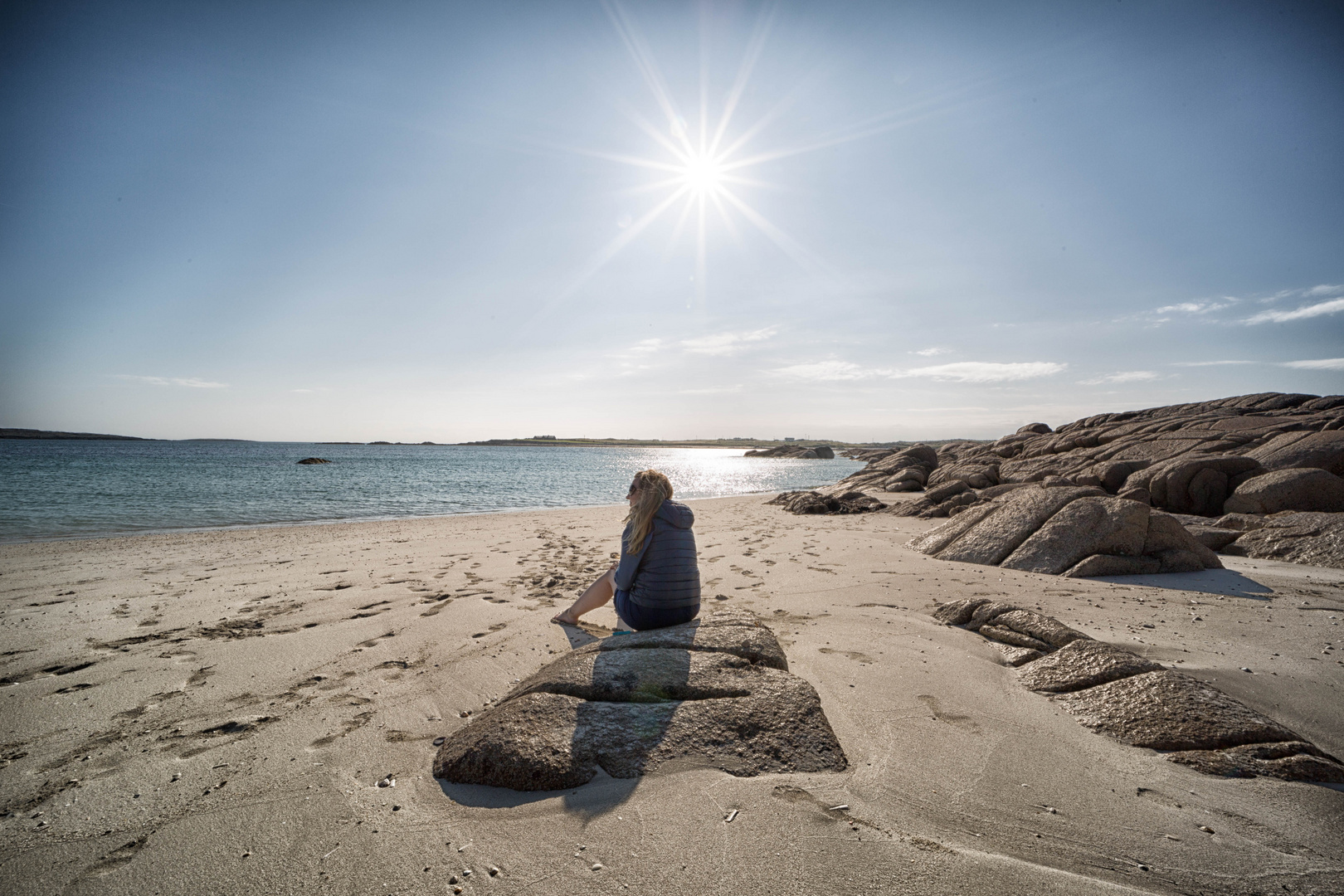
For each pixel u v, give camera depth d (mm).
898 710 3035
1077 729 2840
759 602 5363
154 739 2816
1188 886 1741
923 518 12961
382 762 2570
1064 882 1750
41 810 2252
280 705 3197
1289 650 3898
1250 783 2320
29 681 3561
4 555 8305
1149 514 6793
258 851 1984
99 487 22000
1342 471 11312
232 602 5449
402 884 1812
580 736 2459
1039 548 6930
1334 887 1727
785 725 2598
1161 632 4312
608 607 5234
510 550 8609
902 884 1743
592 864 1859
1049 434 25766
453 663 3818
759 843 1935
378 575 6688
